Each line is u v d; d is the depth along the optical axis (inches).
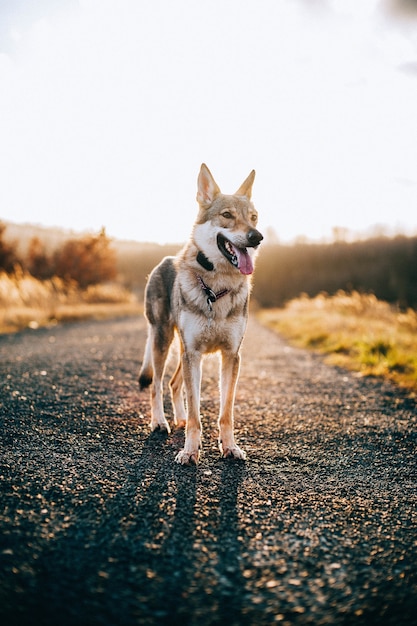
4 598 71.1
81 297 855.7
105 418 174.4
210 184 171.2
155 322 174.9
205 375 286.2
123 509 102.2
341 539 94.4
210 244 151.0
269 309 1423.5
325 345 418.3
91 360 307.3
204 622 68.6
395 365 291.3
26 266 1040.2
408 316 521.3
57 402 192.1
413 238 2273.6
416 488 121.6
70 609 69.9
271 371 294.4
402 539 95.5
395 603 74.9
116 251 1133.7
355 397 223.0
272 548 89.7
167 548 87.7
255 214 168.4
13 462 125.6
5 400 188.2
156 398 168.4
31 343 380.2
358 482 124.2
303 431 167.9
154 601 72.7
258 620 69.6
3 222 1010.7
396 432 168.6
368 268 1964.8
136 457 136.1
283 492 115.9
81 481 116.0
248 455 142.3
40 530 91.5
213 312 143.2
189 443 136.0
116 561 82.7
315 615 71.3
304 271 2193.7
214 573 80.7
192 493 112.4
